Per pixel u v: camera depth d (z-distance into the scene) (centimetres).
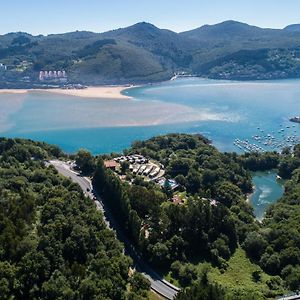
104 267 18488
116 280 18188
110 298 17288
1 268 17550
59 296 17075
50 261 18462
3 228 19662
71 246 19350
